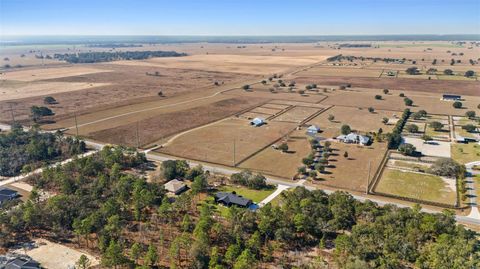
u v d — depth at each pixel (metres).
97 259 67.62
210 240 71.62
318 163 115.31
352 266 58.88
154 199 86.12
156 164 117.25
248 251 62.47
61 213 78.31
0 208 85.12
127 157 116.50
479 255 62.28
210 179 104.12
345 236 67.50
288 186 100.50
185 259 67.38
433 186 99.06
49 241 73.69
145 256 65.50
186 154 126.19
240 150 130.00
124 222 79.12
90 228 72.31
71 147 125.75
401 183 101.31
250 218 75.75
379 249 66.19
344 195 85.19
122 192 86.88
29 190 97.88
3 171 108.62
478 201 90.19
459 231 69.94
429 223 70.88
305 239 74.00
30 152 118.62
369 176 106.25
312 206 79.44
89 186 94.62
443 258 61.38
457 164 106.38
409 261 65.00
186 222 75.44
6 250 70.44
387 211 78.81
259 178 99.56
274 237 73.94
